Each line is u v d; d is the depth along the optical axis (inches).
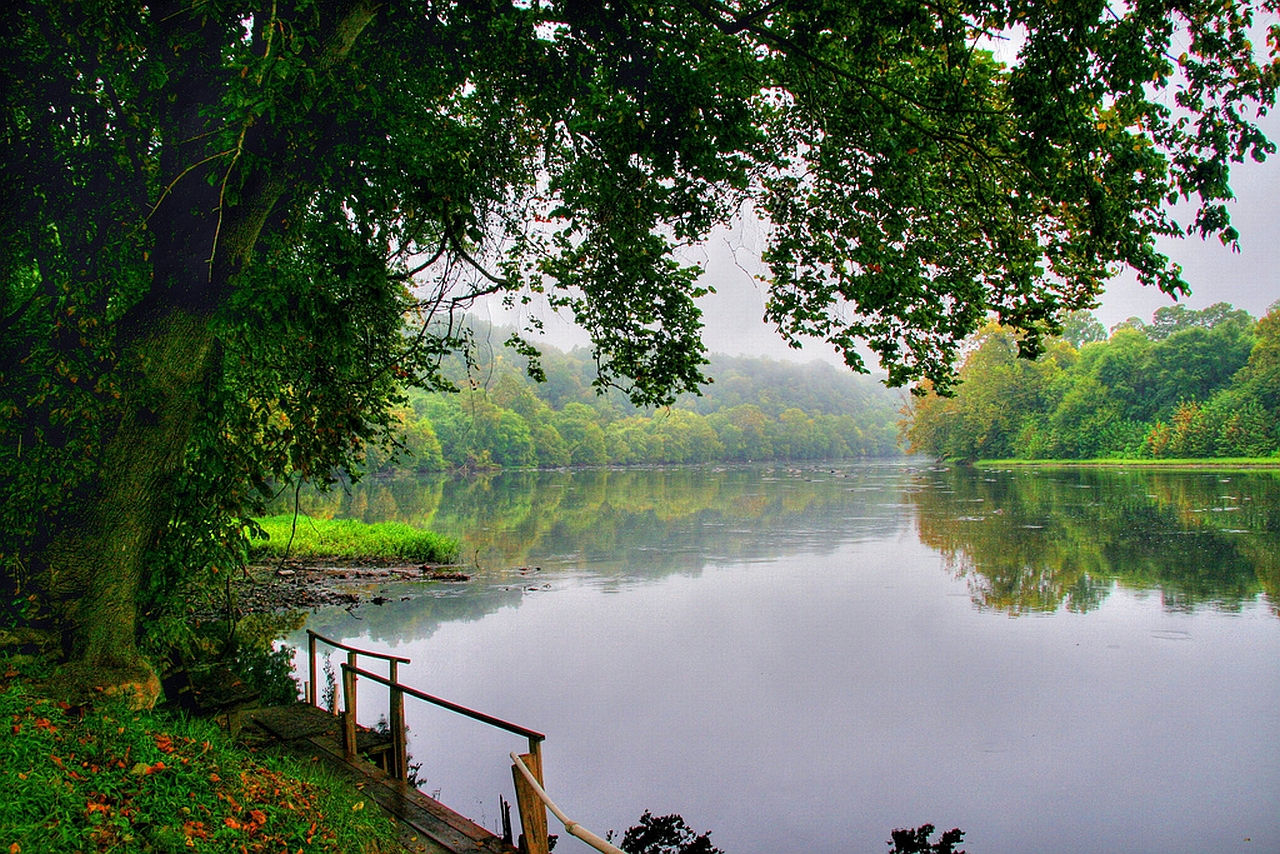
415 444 3838.6
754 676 529.0
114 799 165.5
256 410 363.9
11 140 238.5
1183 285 300.4
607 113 295.4
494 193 347.6
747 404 7027.6
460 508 1975.9
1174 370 3417.8
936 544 1133.1
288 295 257.0
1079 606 716.0
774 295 406.9
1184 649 572.4
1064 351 3927.2
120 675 239.6
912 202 346.9
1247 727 422.9
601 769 384.2
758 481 3248.0
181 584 313.6
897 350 392.8
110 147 255.6
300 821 196.9
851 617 697.0
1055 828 323.9
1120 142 294.7
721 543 1206.3
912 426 4478.3
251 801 194.2
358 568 934.4
